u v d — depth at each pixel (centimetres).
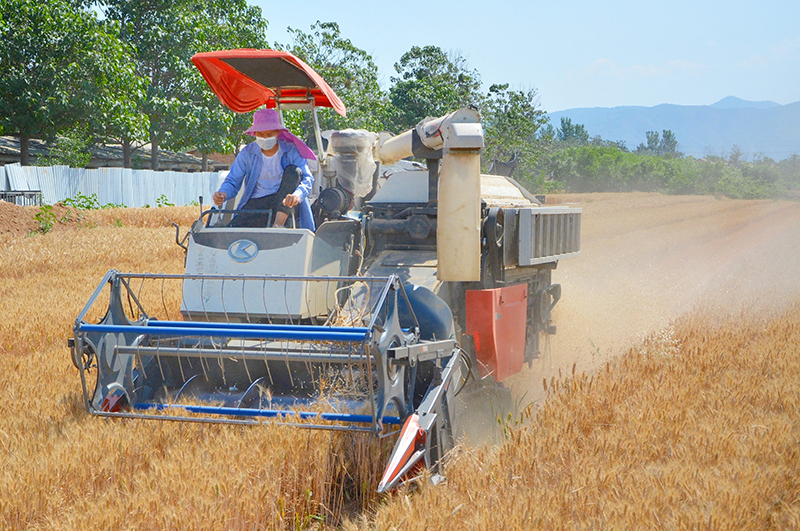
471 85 5516
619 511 366
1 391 601
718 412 527
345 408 477
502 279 653
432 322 544
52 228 2112
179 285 1162
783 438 467
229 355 500
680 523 348
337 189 660
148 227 2427
